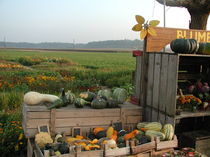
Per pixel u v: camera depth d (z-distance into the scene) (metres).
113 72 21.27
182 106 4.49
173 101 4.20
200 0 5.90
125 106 4.98
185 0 5.88
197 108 4.66
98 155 3.66
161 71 4.49
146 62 4.91
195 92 4.89
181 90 4.82
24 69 26.12
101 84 18.59
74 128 4.42
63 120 4.38
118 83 16.50
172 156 3.95
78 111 4.45
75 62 40.81
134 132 4.29
